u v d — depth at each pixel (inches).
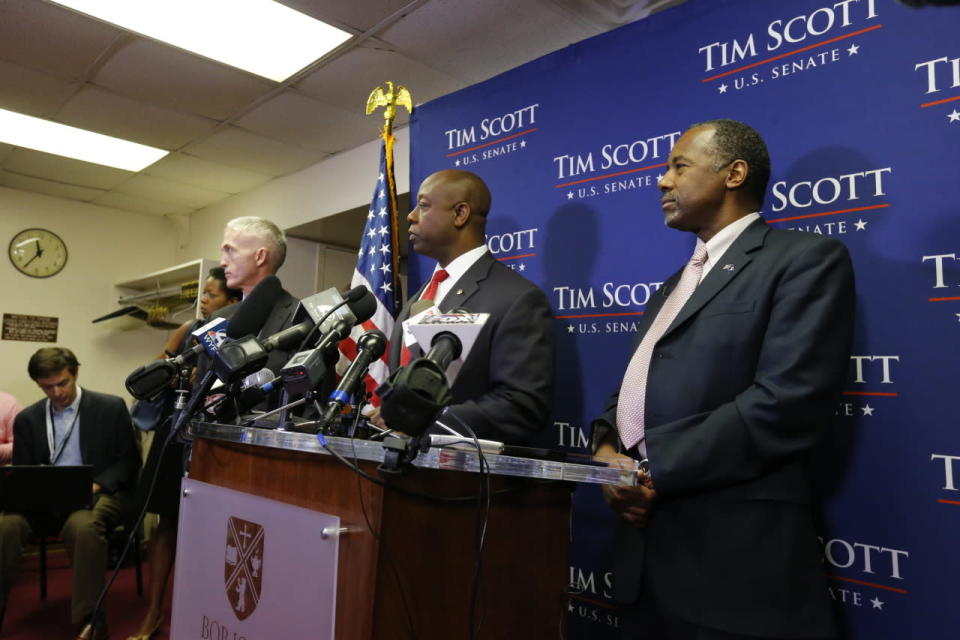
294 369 48.6
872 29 66.3
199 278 198.5
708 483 48.3
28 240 235.5
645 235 81.9
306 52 138.8
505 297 70.3
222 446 53.8
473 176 79.5
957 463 57.0
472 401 64.0
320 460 43.2
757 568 47.6
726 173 58.9
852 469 62.2
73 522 119.8
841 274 51.0
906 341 60.9
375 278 104.5
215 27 130.9
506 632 43.8
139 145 192.4
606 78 87.7
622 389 62.0
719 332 53.3
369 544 38.0
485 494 43.5
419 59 139.4
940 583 56.7
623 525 57.0
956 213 59.6
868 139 65.3
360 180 187.3
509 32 128.1
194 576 52.1
